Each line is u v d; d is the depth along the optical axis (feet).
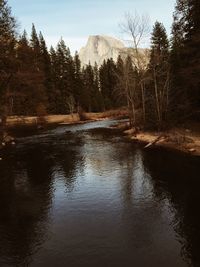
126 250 39.40
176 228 44.62
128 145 105.91
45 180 69.41
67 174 73.41
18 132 160.45
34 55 198.39
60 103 262.67
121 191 60.18
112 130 154.10
